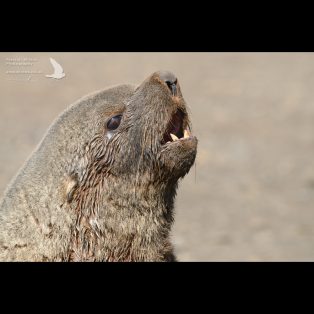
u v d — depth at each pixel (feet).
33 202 78.02
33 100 291.58
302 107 278.87
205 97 296.71
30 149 214.07
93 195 78.43
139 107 80.23
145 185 79.87
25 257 77.15
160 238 82.48
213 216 159.94
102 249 78.59
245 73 344.08
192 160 78.95
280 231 150.92
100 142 79.56
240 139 231.91
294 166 203.31
